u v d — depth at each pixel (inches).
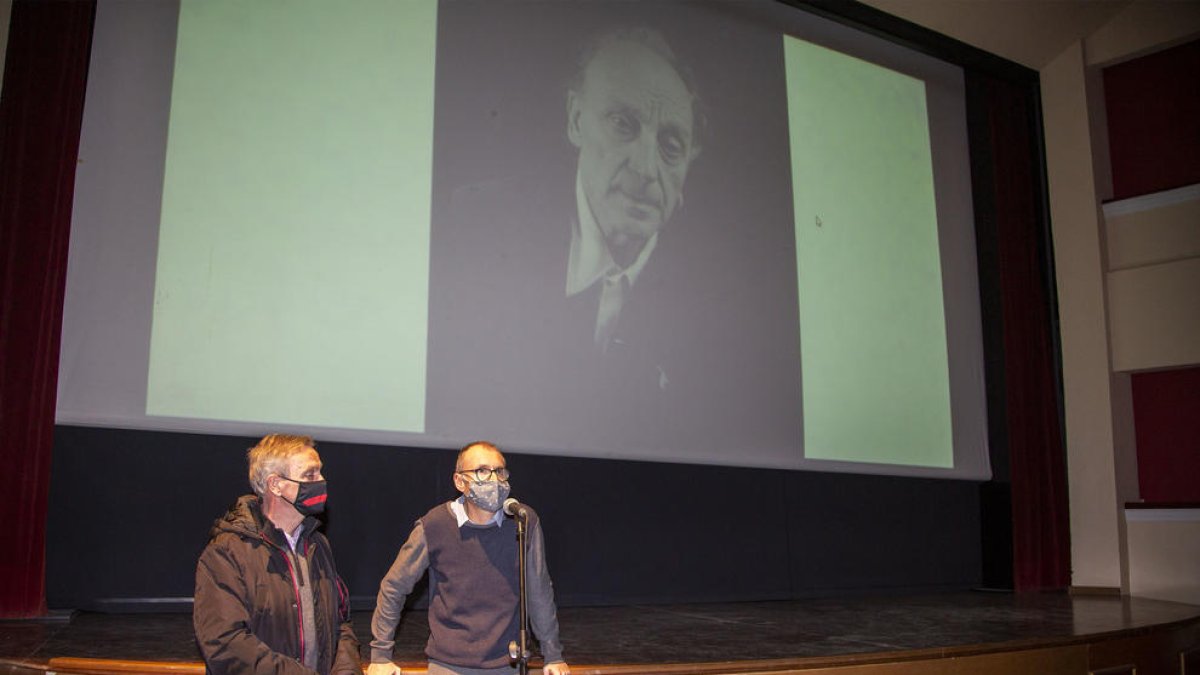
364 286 193.3
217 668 82.8
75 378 166.9
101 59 176.4
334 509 191.6
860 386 259.0
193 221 179.2
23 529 161.6
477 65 213.5
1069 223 300.4
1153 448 291.7
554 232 216.4
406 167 201.5
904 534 268.2
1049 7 287.9
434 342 198.8
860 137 273.0
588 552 218.2
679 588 228.7
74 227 170.4
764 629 178.4
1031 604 235.5
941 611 215.2
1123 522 283.1
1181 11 284.4
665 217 232.7
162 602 174.9
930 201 285.4
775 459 239.5
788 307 248.7
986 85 301.3
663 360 226.5
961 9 280.2
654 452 221.5
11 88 169.9
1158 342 283.3
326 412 186.2
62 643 139.9
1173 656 192.7
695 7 248.1
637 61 235.8
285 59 192.7
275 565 90.0
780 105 257.8
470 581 103.7
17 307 165.6
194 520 179.3
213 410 176.2
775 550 244.4
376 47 202.7
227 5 188.7
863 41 279.1
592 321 217.9
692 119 241.4
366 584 192.9
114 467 174.7
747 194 247.1
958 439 277.9
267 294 183.8
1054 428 292.2
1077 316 295.9
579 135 223.8
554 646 106.3
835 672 144.7
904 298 273.3
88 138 173.3
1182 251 282.4
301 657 89.5
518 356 207.6
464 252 205.0
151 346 172.9
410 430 193.9
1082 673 170.1
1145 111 299.1
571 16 227.9
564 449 209.9
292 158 190.1
